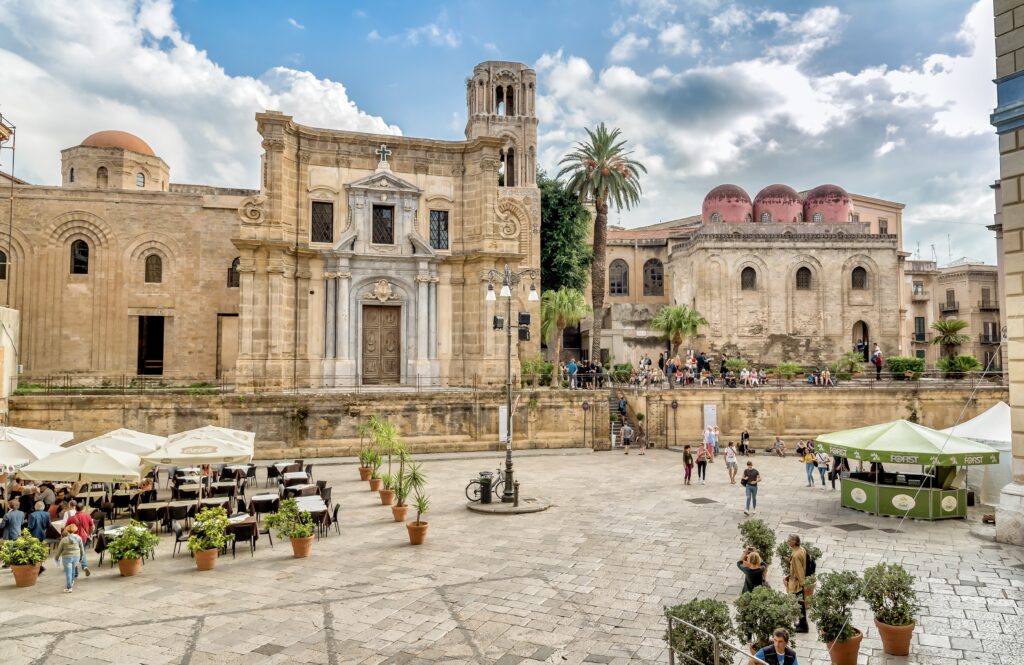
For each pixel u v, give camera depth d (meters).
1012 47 17.30
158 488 24.59
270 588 13.91
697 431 37.16
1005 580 14.22
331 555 16.30
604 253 44.66
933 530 18.70
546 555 16.20
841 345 54.25
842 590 10.26
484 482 21.41
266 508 19.30
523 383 41.53
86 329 40.25
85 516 16.28
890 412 37.88
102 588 13.95
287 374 33.97
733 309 54.16
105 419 28.81
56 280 40.06
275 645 11.14
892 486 20.38
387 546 17.08
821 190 61.50
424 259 36.31
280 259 33.44
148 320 45.88
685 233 66.25
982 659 10.59
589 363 44.47
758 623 9.45
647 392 37.16
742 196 60.72
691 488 24.97
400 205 36.41
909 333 67.19
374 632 11.68
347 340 35.19
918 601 12.45
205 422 29.62
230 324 43.56
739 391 37.28
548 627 11.90
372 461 24.66
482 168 36.69
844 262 54.72
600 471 28.75
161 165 52.34
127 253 41.03
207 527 15.42
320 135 35.28
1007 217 17.27
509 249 36.75
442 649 11.02
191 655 10.76
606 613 12.54
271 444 30.30
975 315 66.69
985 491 22.17
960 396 37.91
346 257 35.25
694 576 14.61
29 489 20.17
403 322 36.44
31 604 13.01
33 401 28.20
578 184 45.16
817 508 21.56
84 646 11.08
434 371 36.56
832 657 10.09
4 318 27.83
